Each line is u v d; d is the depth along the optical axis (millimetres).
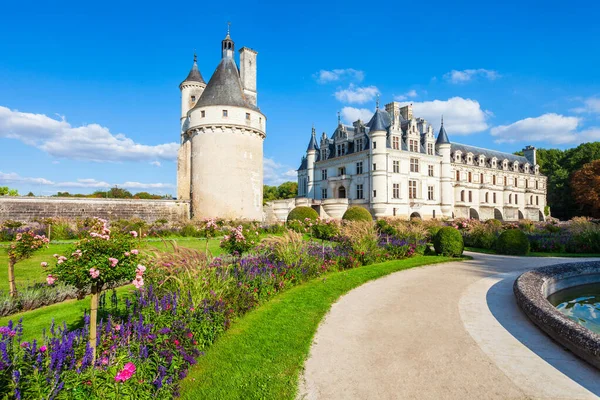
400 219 31562
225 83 33938
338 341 6605
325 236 19906
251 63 40906
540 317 7133
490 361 5750
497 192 61375
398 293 10172
